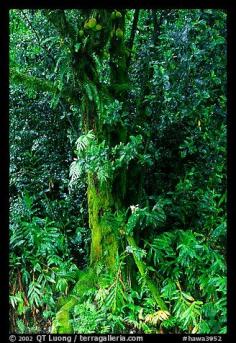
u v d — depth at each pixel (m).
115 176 3.09
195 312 2.81
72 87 3.11
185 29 2.81
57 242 3.36
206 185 3.08
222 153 3.01
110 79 3.20
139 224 3.12
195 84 2.84
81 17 2.89
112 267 3.13
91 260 3.27
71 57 2.93
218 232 2.91
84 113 3.13
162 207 3.04
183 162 3.22
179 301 2.88
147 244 3.18
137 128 3.15
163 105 3.09
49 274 3.27
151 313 2.93
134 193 3.20
